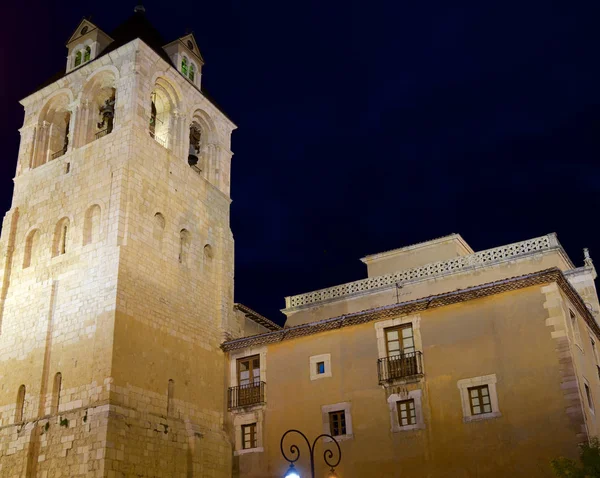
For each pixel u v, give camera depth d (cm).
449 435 2995
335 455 3225
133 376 3259
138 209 3616
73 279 3525
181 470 3319
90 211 3675
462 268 3956
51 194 3884
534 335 2970
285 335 3619
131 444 3097
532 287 3050
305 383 3462
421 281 4047
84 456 3016
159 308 3544
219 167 4412
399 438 3098
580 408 2769
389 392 3203
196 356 3688
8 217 3978
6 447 3262
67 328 3425
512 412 2898
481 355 3052
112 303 3297
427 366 3152
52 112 4278
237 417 3638
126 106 3828
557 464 2508
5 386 3488
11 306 3703
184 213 3947
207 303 3919
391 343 3312
